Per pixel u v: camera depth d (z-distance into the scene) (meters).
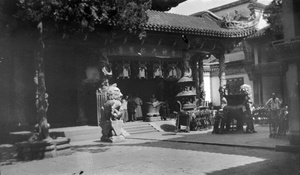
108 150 11.34
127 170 7.49
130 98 20.62
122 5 8.80
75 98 8.69
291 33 7.61
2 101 14.98
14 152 11.38
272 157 8.14
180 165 7.86
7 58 12.88
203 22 22.89
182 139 13.84
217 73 31.28
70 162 8.55
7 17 9.12
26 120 14.95
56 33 8.46
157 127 18.69
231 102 15.78
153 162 8.41
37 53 9.52
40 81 10.23
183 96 18.16
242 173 6.66
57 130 14.04
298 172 5.93
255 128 16.58
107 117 14.43
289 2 5.54
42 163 8.79
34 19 8.64
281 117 12.06
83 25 8.25
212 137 14.08
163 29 16.81
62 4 8.23
